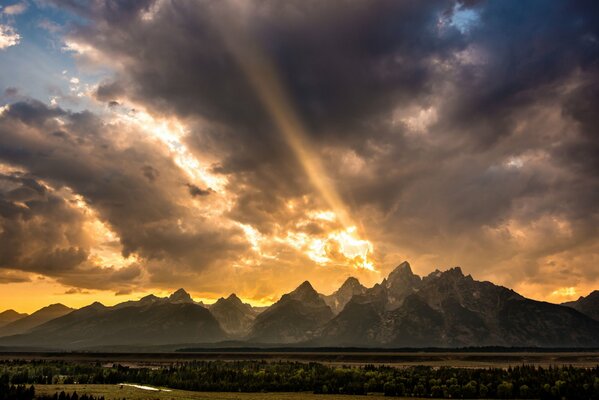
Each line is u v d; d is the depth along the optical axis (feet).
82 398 626.64
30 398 654.12
